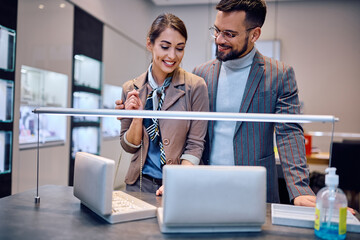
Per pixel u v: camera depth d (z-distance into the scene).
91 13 4.16
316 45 5.65
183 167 0.83
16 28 3.00
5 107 2.94
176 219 0.82
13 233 0.83
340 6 5.57
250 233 0.85
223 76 1.50
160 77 1.36
